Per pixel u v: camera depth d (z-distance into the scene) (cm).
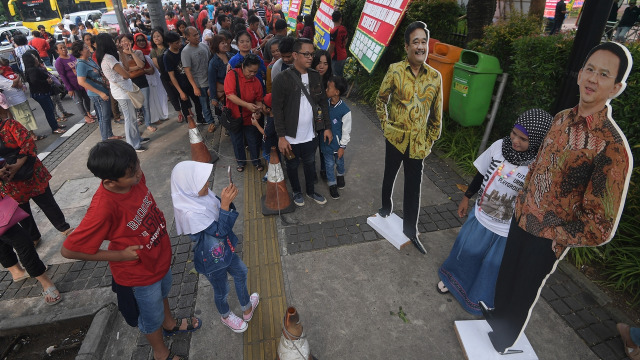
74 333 289
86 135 687
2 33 1514
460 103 468
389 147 315
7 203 266
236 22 838
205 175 206
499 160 226
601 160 144
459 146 512
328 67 417
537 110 203
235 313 286
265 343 262
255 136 480
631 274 294
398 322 275
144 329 227
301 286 310
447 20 648
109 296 311
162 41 654
